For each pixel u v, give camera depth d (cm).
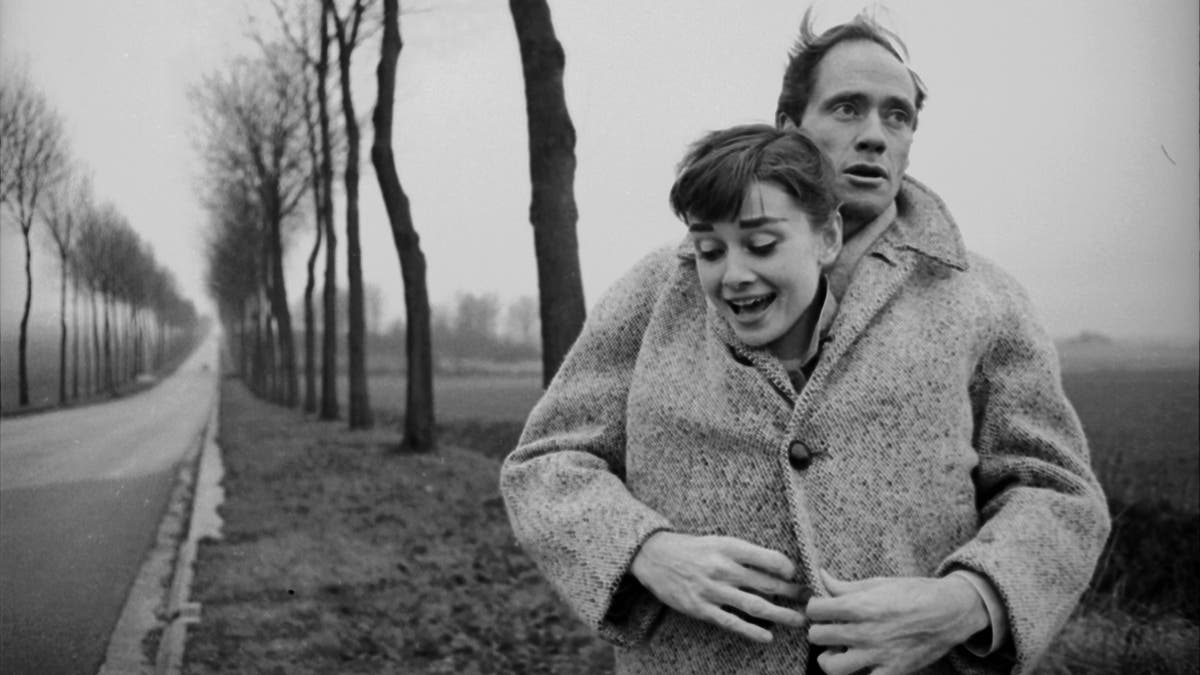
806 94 185
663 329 179
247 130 2728
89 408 3152
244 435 2023
